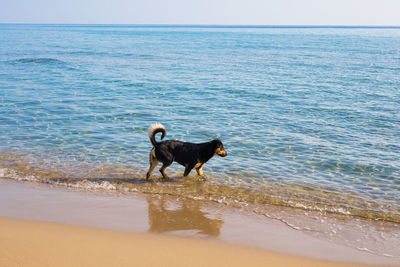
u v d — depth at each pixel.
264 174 8.77
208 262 4.57
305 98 18.78
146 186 7.82
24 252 4.55
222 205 6.89
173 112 15.41
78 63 34.59
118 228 5.58
